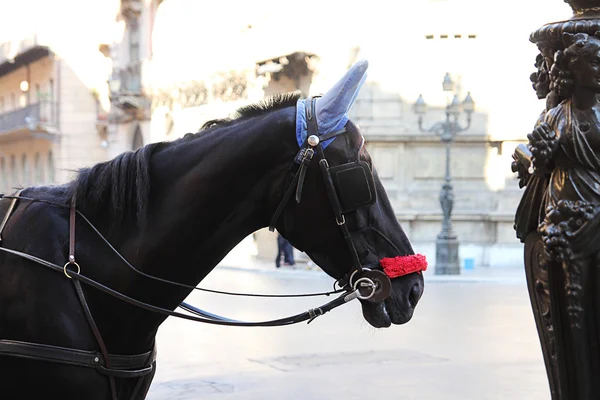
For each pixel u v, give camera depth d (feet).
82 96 138.21
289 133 9.65
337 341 32.32
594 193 7.68
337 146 9.55
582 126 7.76
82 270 9.61
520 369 26.45
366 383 24.34
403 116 77.97
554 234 7.66
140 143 121.90
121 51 125.70
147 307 9.46
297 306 44.04
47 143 141.79
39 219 9.74
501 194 76.33
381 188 9.84
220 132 9.96
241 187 9.77
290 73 81.30
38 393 9.28
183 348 30.96
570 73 7.80
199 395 22.94
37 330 9.18
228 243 9.95
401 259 9.56
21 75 154.81
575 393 7.89
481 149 77.15
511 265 74.59
